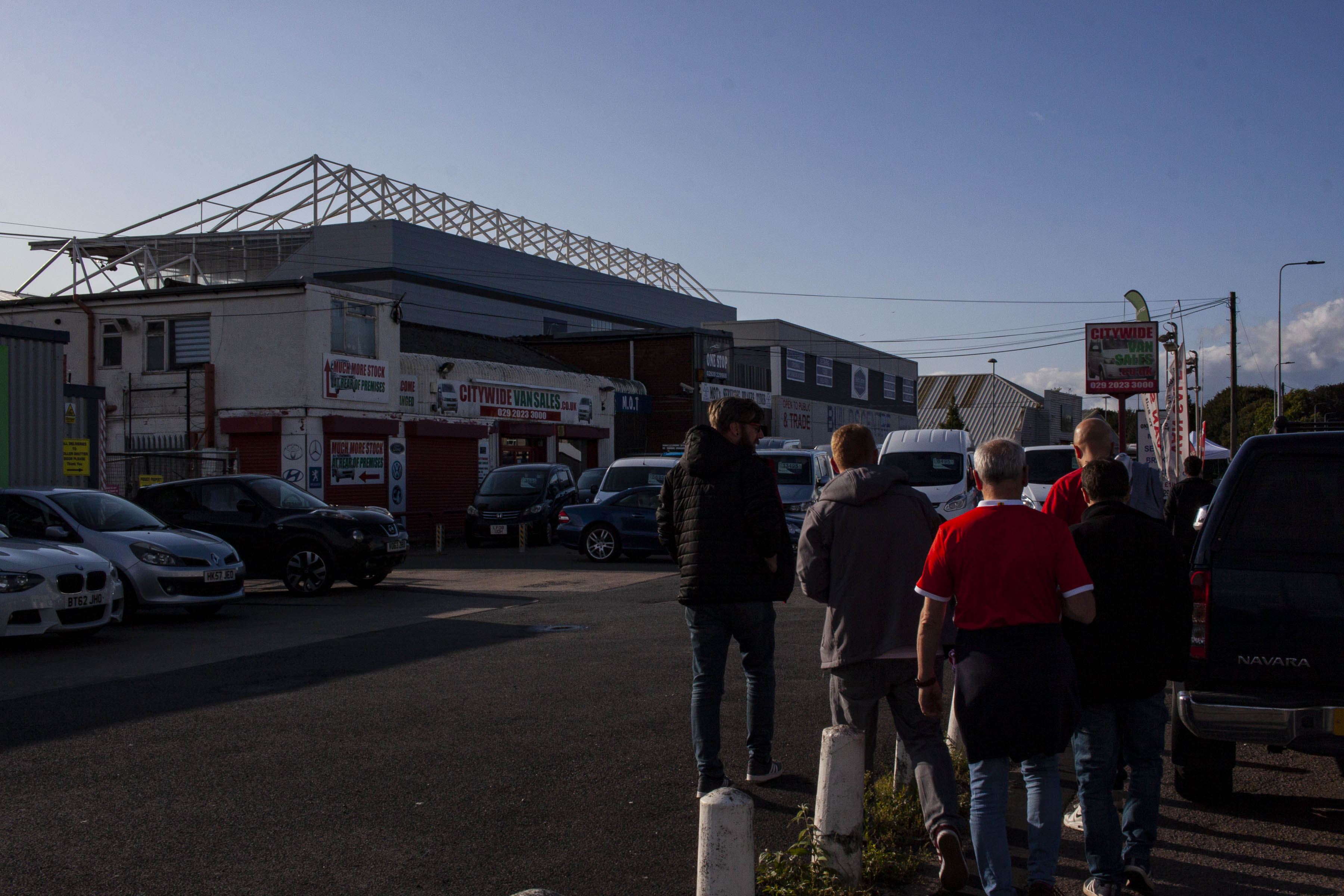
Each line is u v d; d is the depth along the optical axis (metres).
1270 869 4.43
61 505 12.57
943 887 4.12
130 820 4.89
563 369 38.97
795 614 12.17
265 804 5.13
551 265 67.12
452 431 28.50
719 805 3.50
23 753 6.07
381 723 6.77
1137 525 4.16
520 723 6.75
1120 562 4.10
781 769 5.59
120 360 25.91
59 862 4.37
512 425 31.69
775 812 5.01
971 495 17.95
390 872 4.27
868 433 4.85
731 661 9.06
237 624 12.02
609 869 4.31
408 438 27.19
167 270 54.69
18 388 16.77
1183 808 5.30
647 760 5.89
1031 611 3.79
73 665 9.22
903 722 4.40
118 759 5.95
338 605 13.81
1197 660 4.66
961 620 3.86
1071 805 5.36
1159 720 4.21
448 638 10.46
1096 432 5.42
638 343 41.81
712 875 3.49
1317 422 7.71
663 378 41.50
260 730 6.61
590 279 71.19
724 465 5.20
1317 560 4.54
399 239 55.56
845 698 4.55
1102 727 4.12
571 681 8.12
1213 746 5.17
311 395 23.97
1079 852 4.70
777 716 6.94
